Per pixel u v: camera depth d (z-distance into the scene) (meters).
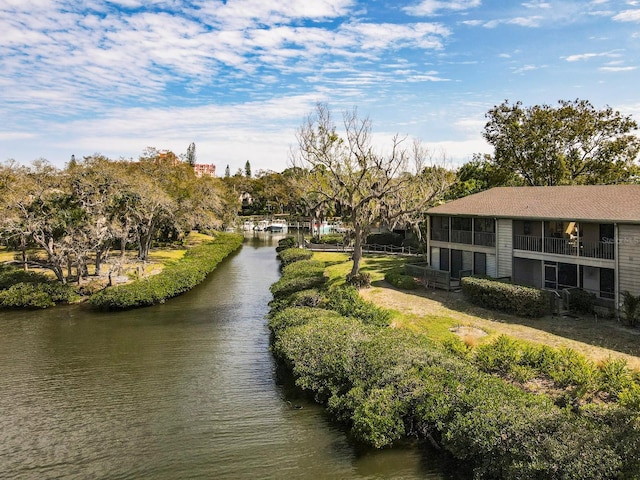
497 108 45.75
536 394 13.24
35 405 16.23
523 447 9.93
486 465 10.38
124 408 15.87
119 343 23.09
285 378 18.36
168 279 34.00
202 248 54.53
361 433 12.64
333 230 75.62
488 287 23.09
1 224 29.66
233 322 26.84
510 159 45.34
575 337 18.39
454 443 11.20
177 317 28.00
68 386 17.88
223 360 20.53
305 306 25.02
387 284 29.61
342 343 17.14
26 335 24.48
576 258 23.31
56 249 33.00
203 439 13.59
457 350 16.30
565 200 25.70
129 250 51.31
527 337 18.66
